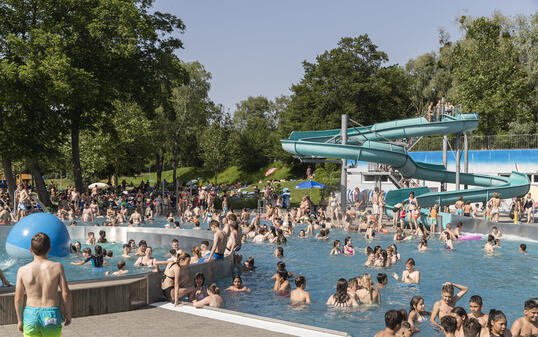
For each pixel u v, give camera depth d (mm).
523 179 30422
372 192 39500
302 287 10898
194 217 30875
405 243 20734
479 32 51531
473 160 39656
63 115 33875
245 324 7645
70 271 14102
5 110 30844
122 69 34938
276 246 19953
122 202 34344
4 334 6852
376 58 62781
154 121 58031
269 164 76625
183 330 7301
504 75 48438
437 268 15141
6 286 8016
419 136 32125
